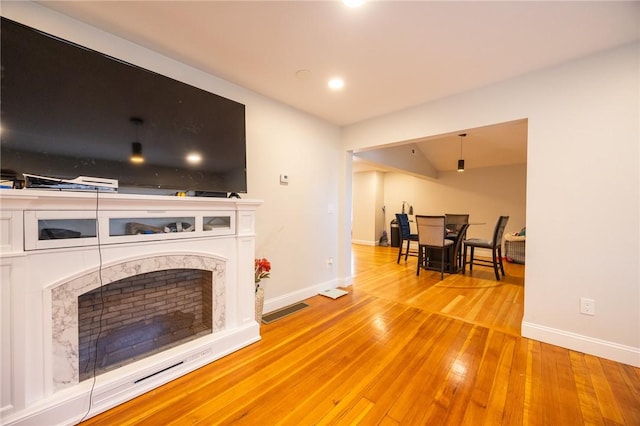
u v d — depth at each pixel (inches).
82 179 56.9
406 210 307.1
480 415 56.6
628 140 74.7
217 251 79.4
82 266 55.9
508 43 74.0
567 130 83.3
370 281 162.2
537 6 59.7
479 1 58.3
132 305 71.5
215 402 60.2
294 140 122.4
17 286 48.3
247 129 103.8
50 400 51.4
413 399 61.4
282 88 102.8
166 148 74.6
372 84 99.2
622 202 75.7
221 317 80.9
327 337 91.0
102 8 61.8
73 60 60.1
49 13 62.4
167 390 63.9
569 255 83.4
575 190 82.2
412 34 70.6
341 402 60.4
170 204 68.7
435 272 185.8
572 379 68.4
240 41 74.4
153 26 68.4
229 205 82.0
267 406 59.1
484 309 116.7
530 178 89.7
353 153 159.0
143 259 64.7
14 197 47.1
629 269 74.9
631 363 74.1
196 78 88.5
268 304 113.0
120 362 64.9
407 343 87.0
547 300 87.1
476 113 101.5
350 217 153.9
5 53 52.4
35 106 55.2
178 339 76.6
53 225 53.5
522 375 70.1
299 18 64.7
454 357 78.7
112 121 65.3
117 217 60.5
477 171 259.8
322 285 139.8
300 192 126.3
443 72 90.2
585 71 80.4
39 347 51.0
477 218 259.9
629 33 69.4
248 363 75.5
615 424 54.2
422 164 244.8
